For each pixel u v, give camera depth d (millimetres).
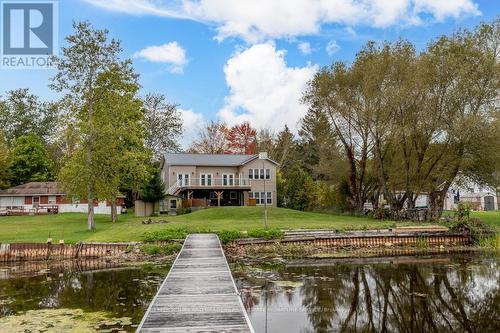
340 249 27766
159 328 9328
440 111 35875
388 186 41031
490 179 37469
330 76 39844
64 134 31094
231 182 51281
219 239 25406
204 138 74375
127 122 37250
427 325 12203
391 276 18781
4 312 12852
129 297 14852
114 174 32594
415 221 35906
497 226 32406
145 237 25969
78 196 31531
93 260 23766
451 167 36938
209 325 9523
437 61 35250
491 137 33438
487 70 34375
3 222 37781
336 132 44062
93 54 32000
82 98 32031
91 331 10898
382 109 36969
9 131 65500
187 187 47094
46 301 14328
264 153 27797
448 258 24312
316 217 38750
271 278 18250
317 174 51562
